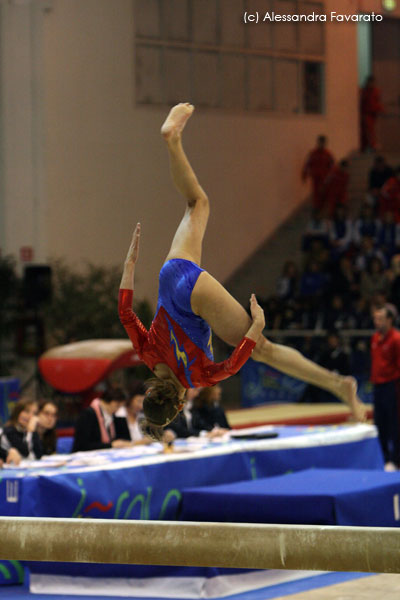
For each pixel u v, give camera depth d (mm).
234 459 16500
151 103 37344
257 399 33000
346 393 9477
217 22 39219
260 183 40906
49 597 13719
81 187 35312
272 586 14055
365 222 37688
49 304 32406
